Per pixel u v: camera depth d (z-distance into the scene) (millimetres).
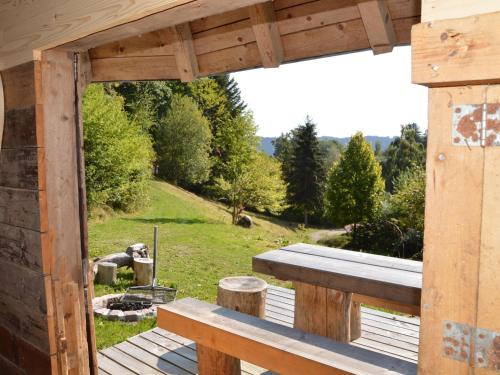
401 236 11305
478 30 843
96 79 2645
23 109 1991
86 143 13781
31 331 2100
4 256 2250
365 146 17469
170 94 26609
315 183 26734
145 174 16547
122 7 1456
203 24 2420
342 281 2598
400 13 1942
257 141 24922
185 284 6629
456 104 906
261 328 2141
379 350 3338
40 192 1937
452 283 930
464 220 909
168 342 3598
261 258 3010
